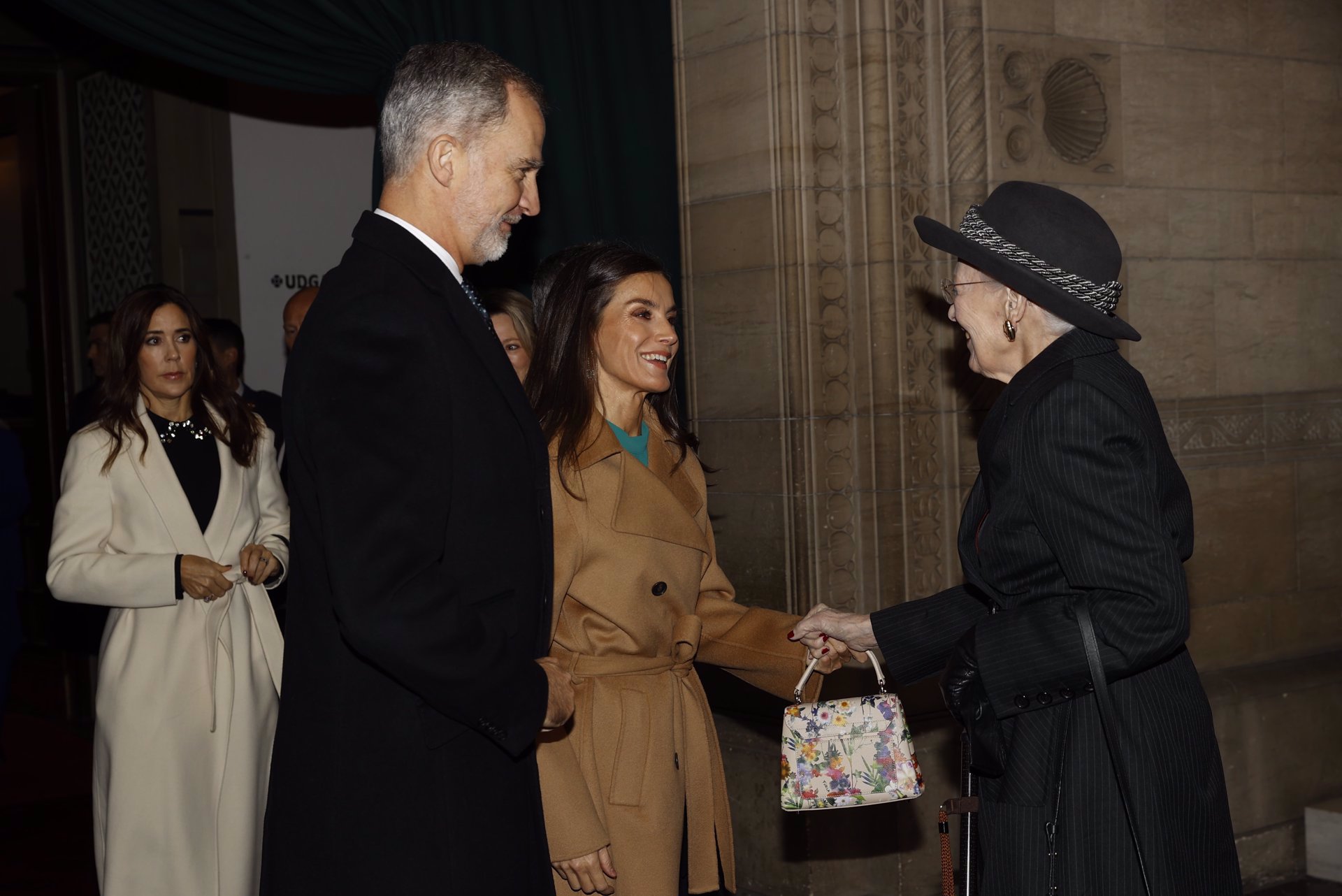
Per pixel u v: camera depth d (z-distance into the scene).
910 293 3.79
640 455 2.49
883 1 3.72
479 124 1.85
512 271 3.95
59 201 6.24
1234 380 4.24
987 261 2.00
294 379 1.72
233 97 5.82
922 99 3.79
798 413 3.74
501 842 1.82
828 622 2.47
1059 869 1.90
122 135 5.84
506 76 1.88
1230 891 1.97
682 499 2.50
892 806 3.68
